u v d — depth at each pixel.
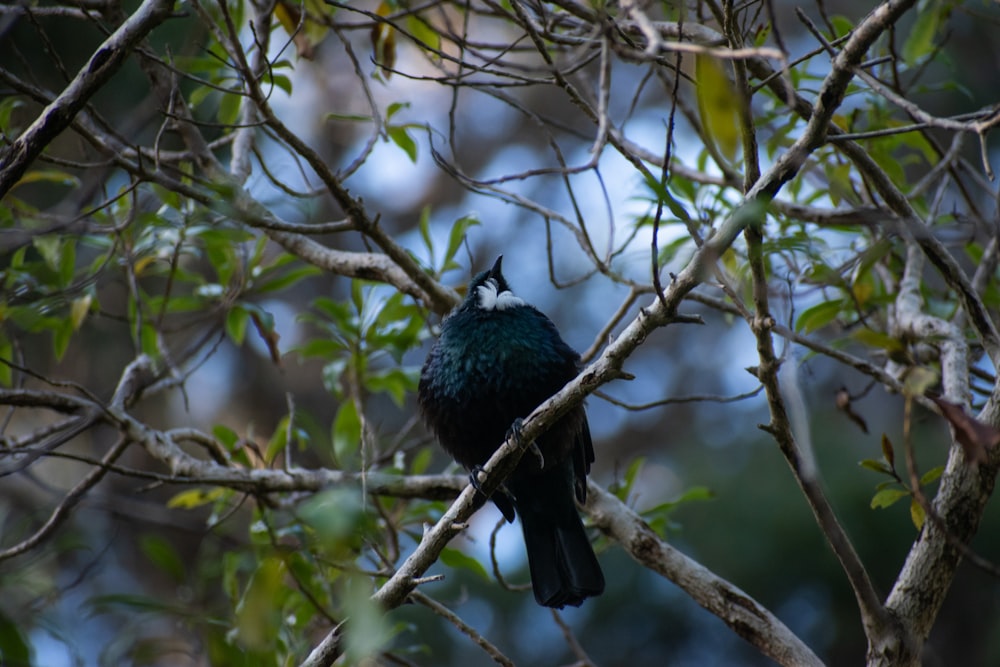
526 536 9.91
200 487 11.38
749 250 6.29
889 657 7.25
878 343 6.61
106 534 17.38
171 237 9.85
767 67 7.94
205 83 7.99
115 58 7.34
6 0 9.16
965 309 8.07
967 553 5.89
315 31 10.43
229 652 7.64
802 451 6.17
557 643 17.83
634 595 17.83
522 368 9.45
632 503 10.12
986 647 16.77
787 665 8.73
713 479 17.94
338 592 9.81
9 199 10.13
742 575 16.53
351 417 10.32
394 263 10.32
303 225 8.67
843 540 6.94
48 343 17.48
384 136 9.74
